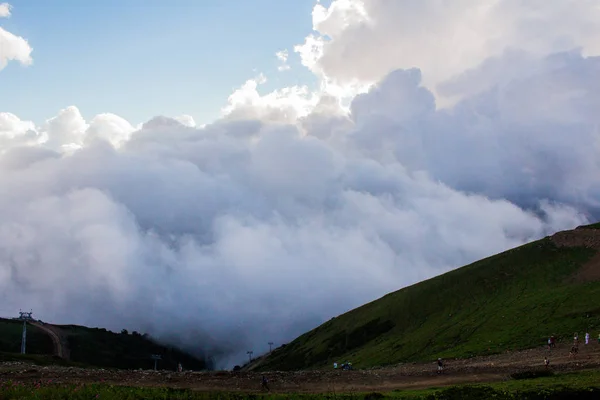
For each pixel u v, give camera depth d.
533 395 48.94
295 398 52.44
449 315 141.62
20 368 67.25
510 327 106.62
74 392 48.19
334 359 157.25
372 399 52.16
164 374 69.00
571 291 116.44
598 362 66.75
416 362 100.69
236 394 54.31
